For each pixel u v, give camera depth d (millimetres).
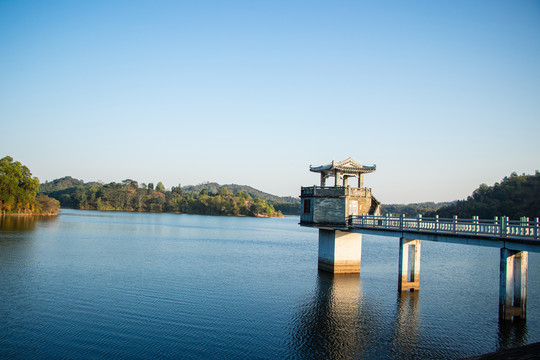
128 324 28234
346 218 46438
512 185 110938
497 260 63875
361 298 36500
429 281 44594
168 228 125938
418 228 36562
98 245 70500
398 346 25484
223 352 24031
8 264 48188
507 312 28922
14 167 145000
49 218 144875
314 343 25781
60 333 26219
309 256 65188
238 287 39969
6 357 22438
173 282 41438
